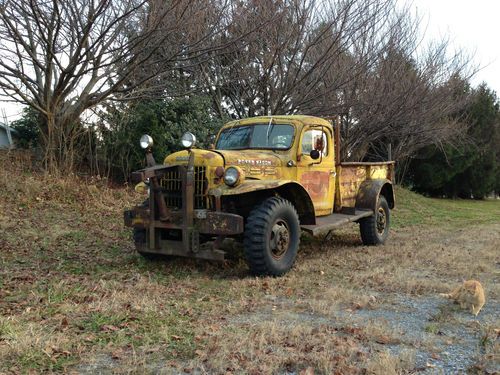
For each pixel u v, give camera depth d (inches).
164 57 440.1
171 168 233.8
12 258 259.3
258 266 227.5
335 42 437.1
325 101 484.7
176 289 204.2
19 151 508.1
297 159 270.5
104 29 410.3
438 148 991.0
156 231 240.1
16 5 382.6
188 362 128.6
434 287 215.0
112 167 538.0
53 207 398.6
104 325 153.1
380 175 379.2
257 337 144.9
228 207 237.9
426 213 647.8
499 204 1087.0
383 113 536.1
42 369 121.8
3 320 153.6
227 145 290.8
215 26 423.2
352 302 191.3
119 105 527.8
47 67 446.9
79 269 237.6
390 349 141.2
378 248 332.8
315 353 134.0
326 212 306.3
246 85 500.1
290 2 439.8
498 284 222.2
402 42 537.3
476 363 130.9
